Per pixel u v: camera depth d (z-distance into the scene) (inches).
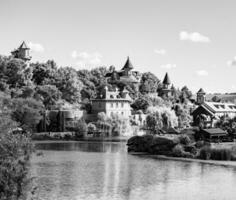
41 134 6210.6
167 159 3789.4
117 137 6771.7
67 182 2559.1
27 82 7721.5
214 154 3804.1
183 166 3344.0
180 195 2288.4
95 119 7327.8
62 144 5290.4
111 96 7790.4
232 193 2353.6
